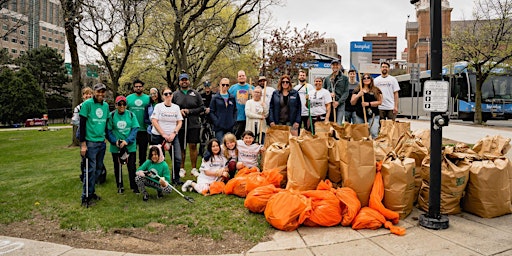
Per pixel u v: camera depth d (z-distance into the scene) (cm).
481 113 2161
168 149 649
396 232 436
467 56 2169
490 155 539
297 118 752
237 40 2438
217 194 611
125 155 615
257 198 499
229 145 666
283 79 745
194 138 748
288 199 457
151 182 579
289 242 417
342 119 860
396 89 867
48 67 5447
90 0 1439
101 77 2805
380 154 559
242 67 2683
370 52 1733
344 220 462
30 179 751
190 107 744
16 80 4662
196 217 498
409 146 559
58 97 5372
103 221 486
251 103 766
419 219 468
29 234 455
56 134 2064
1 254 390
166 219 493
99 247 414
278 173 561
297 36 2173
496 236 427
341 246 405
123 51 2456
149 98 737
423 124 1812
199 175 659
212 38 2377
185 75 749
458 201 500
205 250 402
